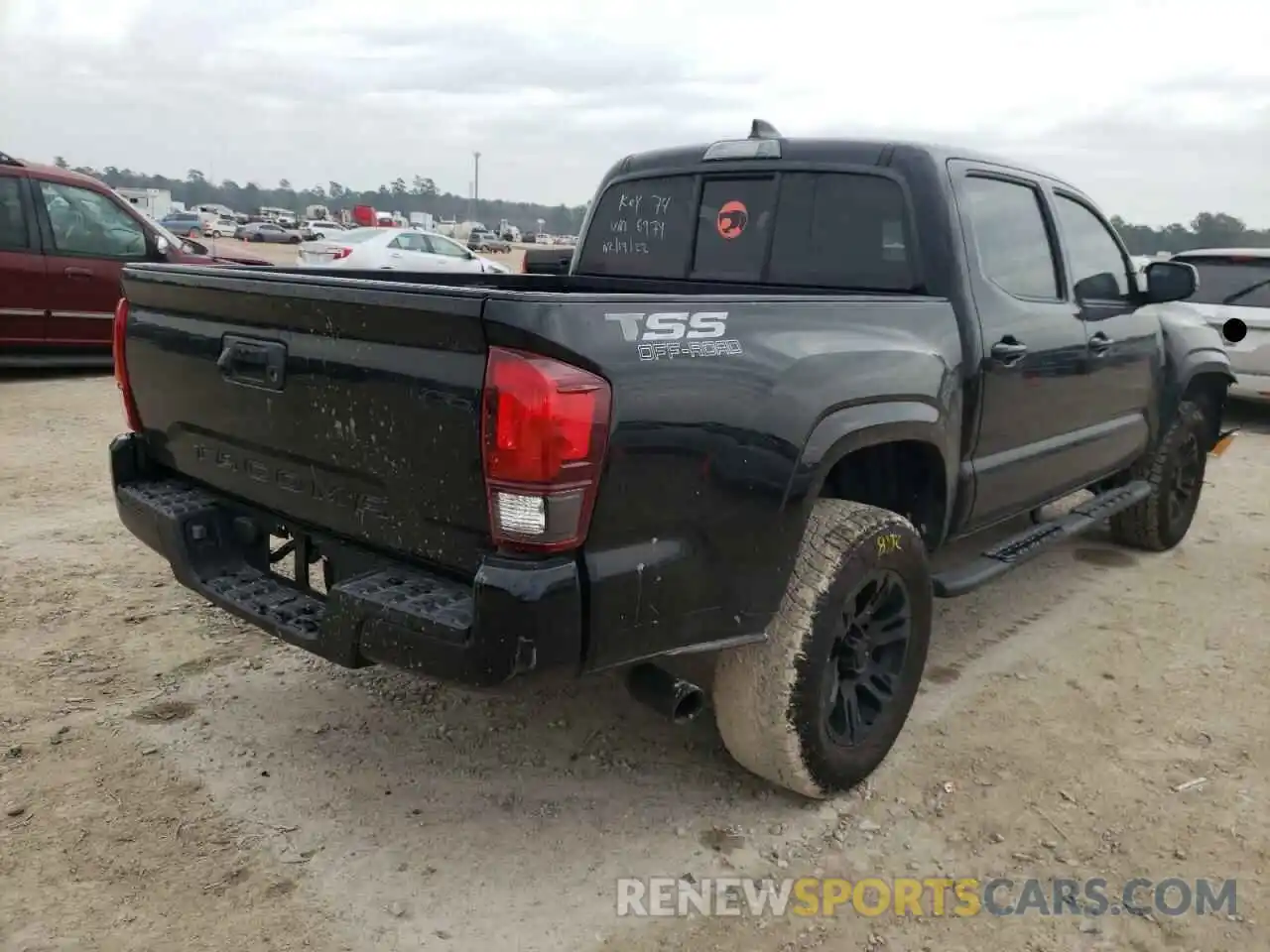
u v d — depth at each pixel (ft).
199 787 9.95
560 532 7.22
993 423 11.97
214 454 10.02
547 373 7.00
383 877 8.79
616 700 12.10
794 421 8.64
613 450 7.37
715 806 10.05
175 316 10.05
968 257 11.55
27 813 9.39
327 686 12.12
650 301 7.78
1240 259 31.40
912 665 10.73
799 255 12.59
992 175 12.44
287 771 10.32
